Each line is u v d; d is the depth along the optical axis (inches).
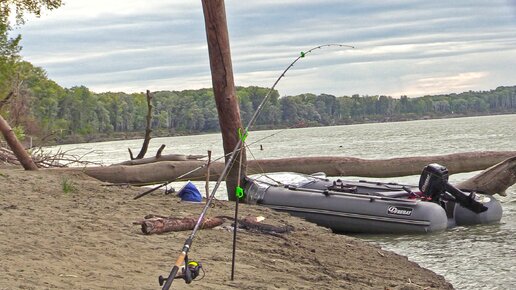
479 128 4005.9
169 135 4547.2
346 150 2095.2
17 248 297.6
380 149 2076.8
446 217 561.6
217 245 370.3
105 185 592.7
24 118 1182.3
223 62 622.2
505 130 3344.0
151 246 342.3
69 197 497.4
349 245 438.9
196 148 2952.8
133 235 363.9
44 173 645.3
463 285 400.5
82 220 391.5
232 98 627.5
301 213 581.6
